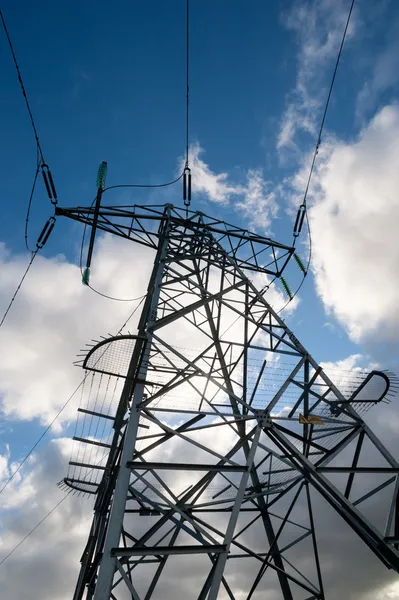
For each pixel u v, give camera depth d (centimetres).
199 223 2280
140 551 1073
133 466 1234
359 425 1552
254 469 1972
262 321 1903
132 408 1373
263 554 1742
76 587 1978
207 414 1432
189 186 2242
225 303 1866
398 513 1344
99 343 1467
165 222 2189
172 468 1262
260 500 1902
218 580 1073
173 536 1495
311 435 1616
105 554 1059
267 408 1509
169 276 2005
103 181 2020
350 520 1376
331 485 1365
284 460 1414
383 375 1680
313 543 1666
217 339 1984
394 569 1245
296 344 1755
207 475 1516
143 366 1477
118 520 1122
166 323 1644
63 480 1992
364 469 1395
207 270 2195
